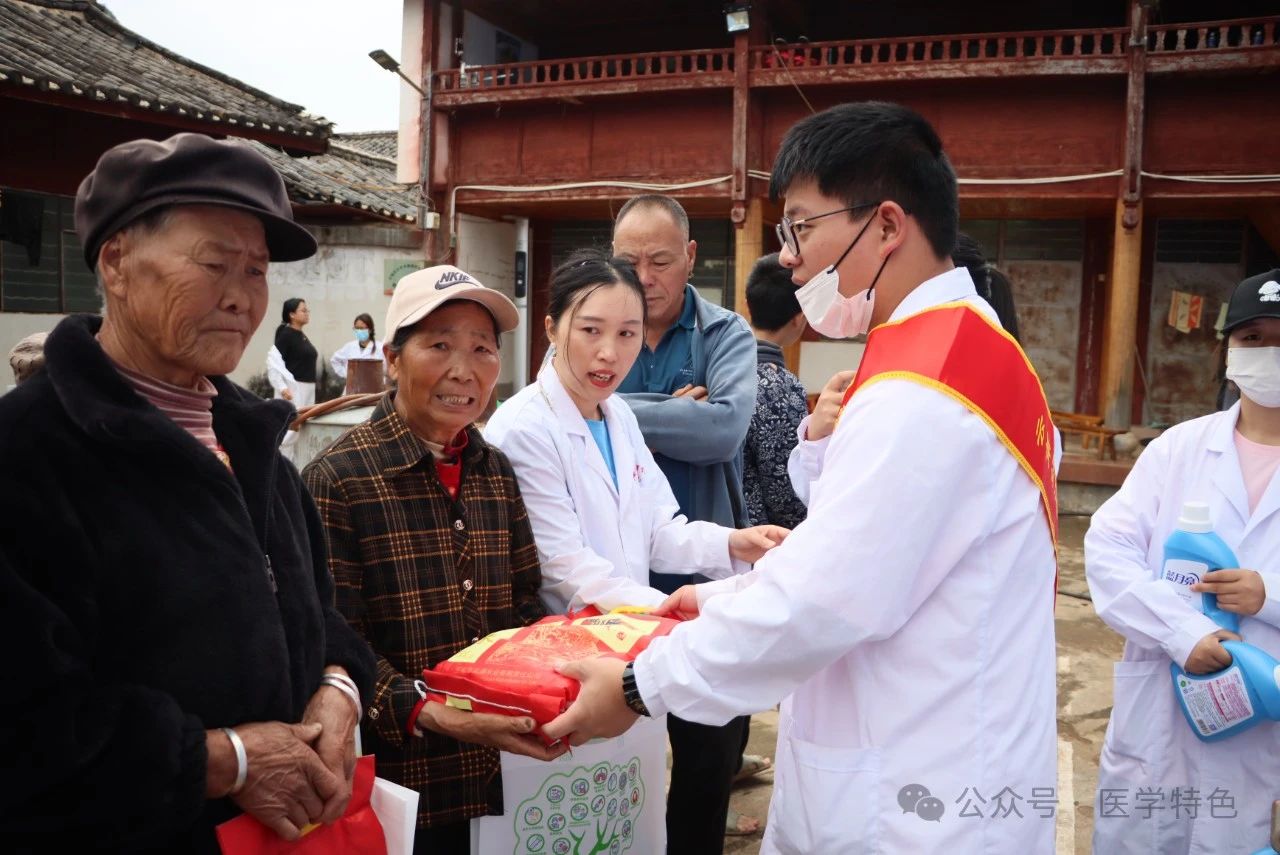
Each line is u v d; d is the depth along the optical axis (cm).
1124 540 236
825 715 149
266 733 128
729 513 269
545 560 210
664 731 194
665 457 266
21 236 912
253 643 130
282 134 966
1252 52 970
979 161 1109
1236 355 224
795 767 149
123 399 125
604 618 177
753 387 267
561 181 1277
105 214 127
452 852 184
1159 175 1043
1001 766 138
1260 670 199
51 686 109
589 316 215
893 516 132
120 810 113
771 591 137
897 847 137
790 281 313
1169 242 1218
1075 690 432
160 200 125
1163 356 1228
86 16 1018
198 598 125
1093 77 1055
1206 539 216
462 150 1324
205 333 130
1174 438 241
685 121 1219
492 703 159
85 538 116
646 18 1445
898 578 133
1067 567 676
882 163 149
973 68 1061
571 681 157
